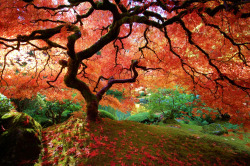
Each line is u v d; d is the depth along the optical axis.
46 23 3.72
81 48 5.20
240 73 3.62
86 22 5.13
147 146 3.19
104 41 3.35
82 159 2.39
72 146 2.76
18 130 2.35
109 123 4.09
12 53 4.25
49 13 3.71
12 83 4.32
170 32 4.53
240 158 3.26
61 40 4.44
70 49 3.08
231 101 3.56
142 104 8.95
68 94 5.12
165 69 4.76
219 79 3.62
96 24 5.25
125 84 5.54
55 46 3.96
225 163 3.00
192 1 2.64
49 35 3.20
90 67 5.23
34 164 2.29
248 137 5.28
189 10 2.83
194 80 4.26
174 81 4.89
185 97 6.79
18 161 2.10
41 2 3.46
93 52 3.42
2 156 2.04
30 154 2.33
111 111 10.22
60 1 3.83
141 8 2.87
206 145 3.86
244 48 3.65
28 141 2.38
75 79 3.78
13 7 2.93
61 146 2.78
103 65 5.59
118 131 3.66
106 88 4.38
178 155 3.11
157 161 2.62
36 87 4.36
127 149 2.86
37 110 6.47
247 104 3.46
